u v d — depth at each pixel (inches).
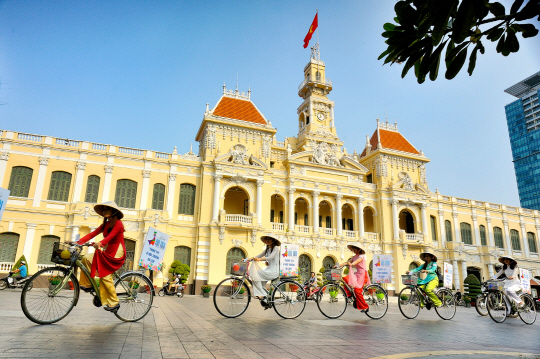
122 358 207.3
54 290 315.6
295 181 1754.4
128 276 362.0
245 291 450.0
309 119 2004.2
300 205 1866.4
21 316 347.9
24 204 1382.9
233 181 1615.4
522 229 2301.9
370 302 505.4
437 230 2052.2
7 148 1405.0
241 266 448.1
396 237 1855.3
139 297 363.6
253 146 1699.1
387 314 592.1
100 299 331.6
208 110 1669.5
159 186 1569.9
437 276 555.8
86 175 1481.3
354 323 430.3
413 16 167.5
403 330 392.2
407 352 268.7
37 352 208.1
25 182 1408.7
